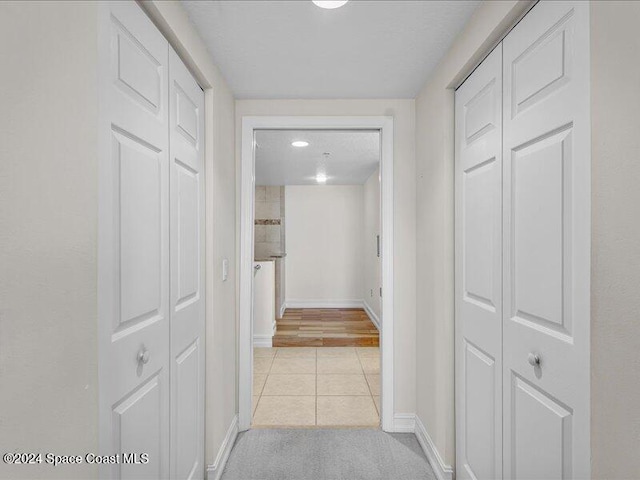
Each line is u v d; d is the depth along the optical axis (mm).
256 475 2117
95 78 934
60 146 797
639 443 795
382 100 2643
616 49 860
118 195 1072
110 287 1007
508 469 1463
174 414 1524
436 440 2152
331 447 2416
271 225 7430
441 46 1935
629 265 827
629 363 825
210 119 1996
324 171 5816
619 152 857
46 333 755
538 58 1247
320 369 3945
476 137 1756
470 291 1830
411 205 2627
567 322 1104
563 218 1119
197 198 1842
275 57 2031
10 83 662
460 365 1955
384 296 2635
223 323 2225
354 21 1701
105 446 984
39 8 733
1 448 646
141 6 1237
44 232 749
